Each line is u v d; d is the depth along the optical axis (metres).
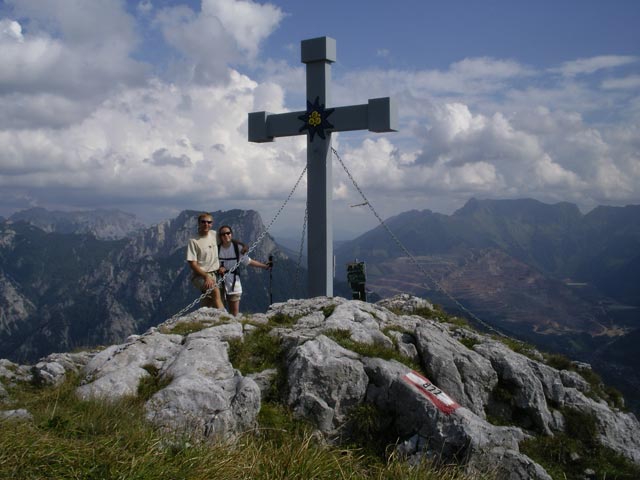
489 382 12.20
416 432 9.70
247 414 9.24
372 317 13.39
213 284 14.71
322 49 17.09
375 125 16.58
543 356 15.16
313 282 17.59
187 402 8.91
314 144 17.52
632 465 11.85
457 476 8.59
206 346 11.11
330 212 17.55
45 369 12.87
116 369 10.73
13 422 7.38
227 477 6.77
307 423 9.93
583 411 12.66
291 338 11.63
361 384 10.43
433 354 11.97
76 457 6.44
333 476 7.63
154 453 6.86
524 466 8.88
